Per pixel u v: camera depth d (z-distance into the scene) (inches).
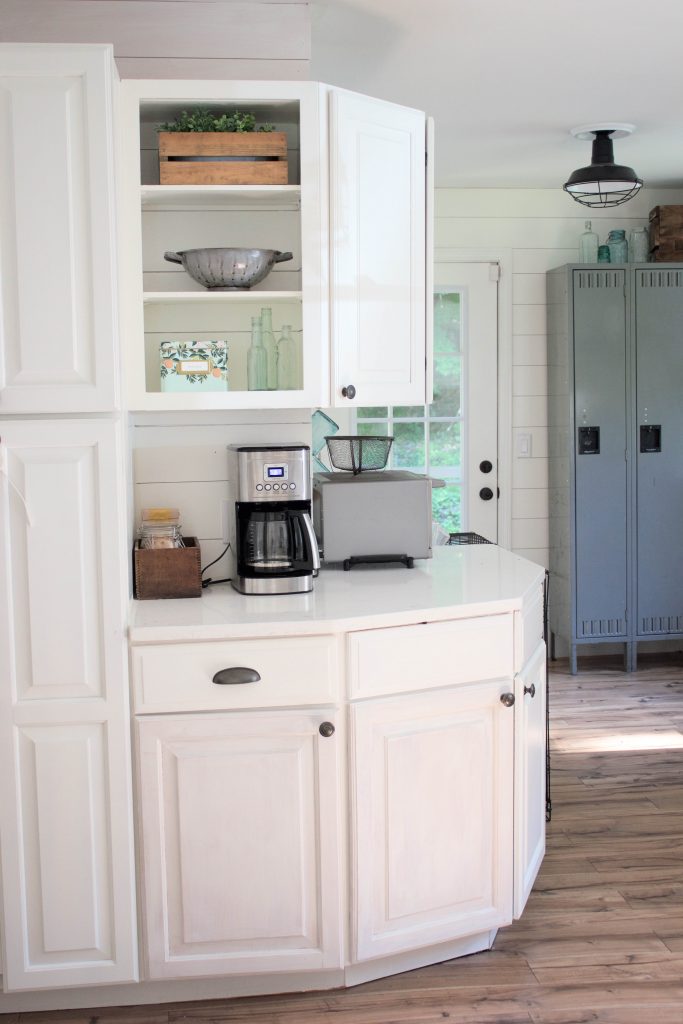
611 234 208.4
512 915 104.0
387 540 115.7
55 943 93.3
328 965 96.2
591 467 204.4
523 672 103.7
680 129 166.9
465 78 140.3
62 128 87.9
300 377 109.9
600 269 201.2
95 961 94.0
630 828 134.6
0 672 90.1
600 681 204.8
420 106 153.3
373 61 133.1
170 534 104.2
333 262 104.0
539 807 113.7
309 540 102.4
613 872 122.2
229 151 102.7
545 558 220.5
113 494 89.7
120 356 93.1
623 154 183.8
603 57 132.0
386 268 108.5
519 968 102.2
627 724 177.5
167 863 93.6
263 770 93.4
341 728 94.2
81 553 90.0
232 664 92.1
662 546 207.0
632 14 117.1
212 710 92.5
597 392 203.3
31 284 88.8
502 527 219.0
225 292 103.8
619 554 206.5
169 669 91.5
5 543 89.4
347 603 98.9
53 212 88.4
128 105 99.8
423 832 98.3
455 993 98.1
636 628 208.2
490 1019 93.7
